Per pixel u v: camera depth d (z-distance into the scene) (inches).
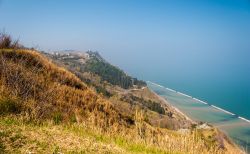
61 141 280.7
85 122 488.1
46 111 448.5
